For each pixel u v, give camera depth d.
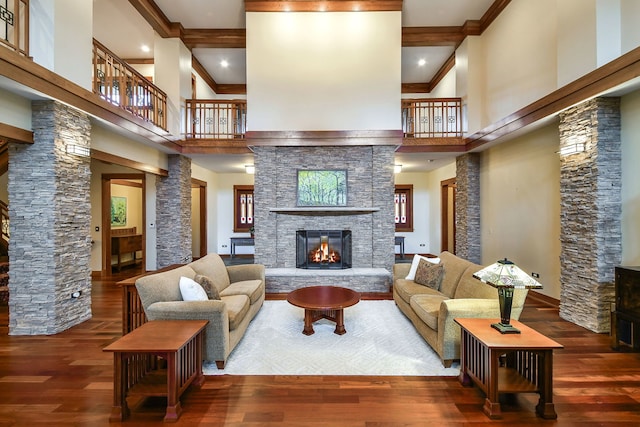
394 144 5.73
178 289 3.08
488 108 5.99
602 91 3.32
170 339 2.23
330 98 5.75
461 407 2.22
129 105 5.40
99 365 2.80
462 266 3.67
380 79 5.74
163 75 6.18
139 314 3.30
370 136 5.70
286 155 5.91
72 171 3.73
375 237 5.82
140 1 5.25
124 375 2.12
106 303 4.70
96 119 4.04
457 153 6.62
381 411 2.17
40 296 3.50
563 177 4.01
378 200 5.81
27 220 3.47
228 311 3.05
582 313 3.73
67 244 3.67
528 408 2.21
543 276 4.77
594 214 3.57
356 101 5.75
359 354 3.03
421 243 9.55
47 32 3.35
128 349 2.07
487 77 6.00
